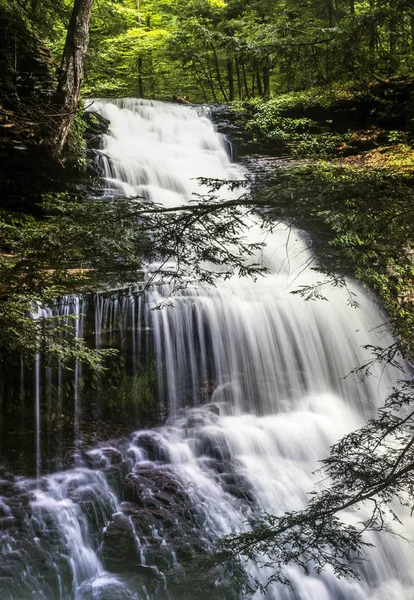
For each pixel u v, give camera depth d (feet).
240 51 22.99
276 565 23.56
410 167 47.34
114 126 58.18
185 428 32.42
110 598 22.39
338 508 15.19
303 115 63.00
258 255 43.06
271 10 38.40
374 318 41.06
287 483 29.81
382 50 20.48
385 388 39.01
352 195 14.87
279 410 35.73
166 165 53.42
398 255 16.31
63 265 15.72
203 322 35.35
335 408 36.29
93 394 32.45
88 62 47.65
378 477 15.03
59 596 22.63
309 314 38.58
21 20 46.09
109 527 25.23
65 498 26.25
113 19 63.00
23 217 41.09
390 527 26.50
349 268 17.35
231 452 31.40
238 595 22.08
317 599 23.03
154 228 15.58
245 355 36.29
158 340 33.94
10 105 44.09
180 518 26.13
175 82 88.53
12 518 24.73
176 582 22.93
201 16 65.26
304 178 15.67
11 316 19.80
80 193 44.24
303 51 21.09
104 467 28.66
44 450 29.53
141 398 33.40
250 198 16.06
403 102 60.23
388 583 24.66
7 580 22.17
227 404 35.01
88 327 31.53
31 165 42.19
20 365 29.96
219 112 64.69
